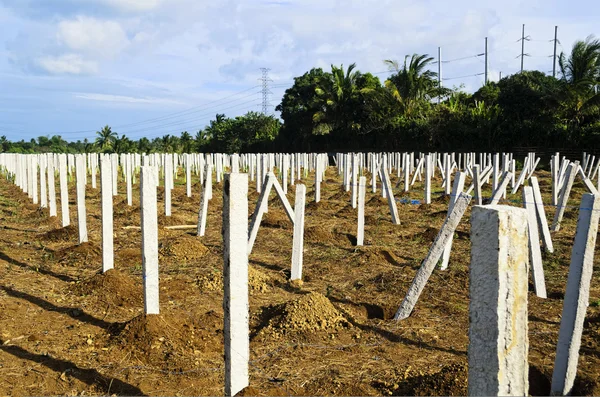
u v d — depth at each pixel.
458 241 11.25
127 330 5.76
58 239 11.34
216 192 20.98
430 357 5.46
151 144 71.12
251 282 7.98
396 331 6.17
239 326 4.15
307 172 31.75
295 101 60.38
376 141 51.28
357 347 5.71
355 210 15.38
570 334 4.40
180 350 5.49
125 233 12.22
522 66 64.81
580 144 37.22
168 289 7.70
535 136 39.47
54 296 7.38
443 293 7.50
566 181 11.99
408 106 50.16
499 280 2.61
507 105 42.81
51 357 5.34
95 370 5.09
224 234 4.11
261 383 4.87
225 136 70.06
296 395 4.66
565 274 8.55
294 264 8.34
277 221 13.45
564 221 13.49
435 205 16.88
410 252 10.55
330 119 55.06
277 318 6.28
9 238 11.56
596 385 4.54
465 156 29.62
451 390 4.32
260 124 69.06
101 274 7.79
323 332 6.07
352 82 55.22
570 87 38.12
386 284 8.02
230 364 4.15
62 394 4.66
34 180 17.47
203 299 7.40
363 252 9.95
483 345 2.69
